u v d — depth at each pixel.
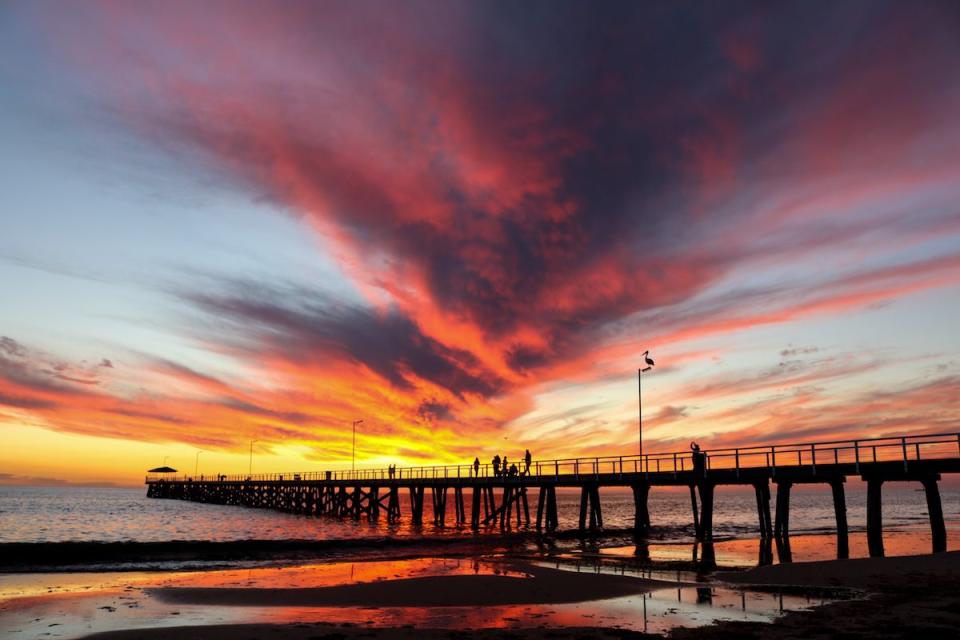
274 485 91.62
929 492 25.52
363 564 27.12
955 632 13.02
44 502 133.12
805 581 19.67
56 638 13.82
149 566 27.34
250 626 14.73
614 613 16.05
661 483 36.75
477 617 15.78
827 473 28.55
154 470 153.38
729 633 13.39
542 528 49.16
